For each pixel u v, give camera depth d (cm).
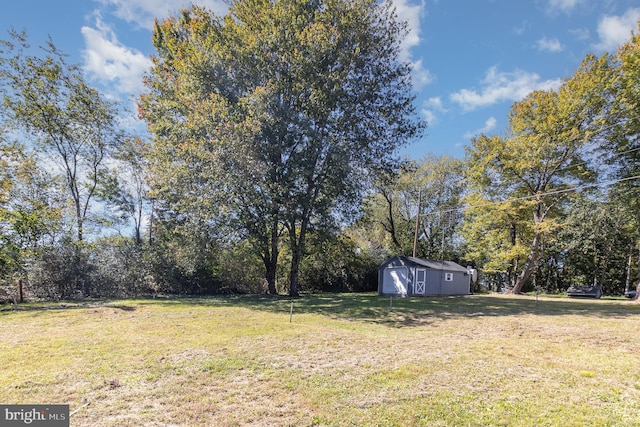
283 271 2253
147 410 348
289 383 431
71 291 1478
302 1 1547
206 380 438
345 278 2534
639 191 1725
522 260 2550
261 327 810
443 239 3061
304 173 1577
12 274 1276
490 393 407
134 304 1240
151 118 1759
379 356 565
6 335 696
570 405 373
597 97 1778
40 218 1348
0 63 1438
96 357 534
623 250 2780
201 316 974
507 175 2144
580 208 2652
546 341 694
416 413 349
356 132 1622
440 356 569
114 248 1652
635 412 356
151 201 1942
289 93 1560
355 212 1792
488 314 1120
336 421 329
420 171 2980
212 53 1449
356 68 1625
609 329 838
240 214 1502
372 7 1619
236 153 1337
